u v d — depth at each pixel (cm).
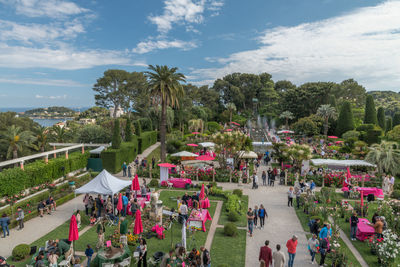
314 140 5925
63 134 4600
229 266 1206
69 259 1204
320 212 1795
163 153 3372
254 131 7681
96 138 4434
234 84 11319
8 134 3067
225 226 1559
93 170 3303
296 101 8038
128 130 4125
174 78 3341
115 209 1848
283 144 3816
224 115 9319
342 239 1491
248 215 1530
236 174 2897
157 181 2639
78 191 1814
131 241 1423
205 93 10406
